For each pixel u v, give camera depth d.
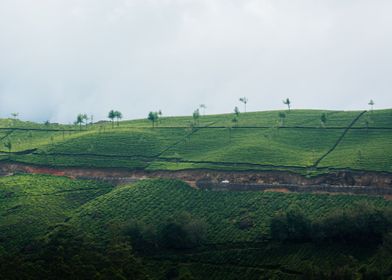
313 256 154.00
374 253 151.25
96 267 126.62
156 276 150.12
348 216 157.38
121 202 190.50
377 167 197.00
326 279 136.00
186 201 192.38
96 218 181.12
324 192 190.75
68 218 185.00
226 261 157.62
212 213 183.50
